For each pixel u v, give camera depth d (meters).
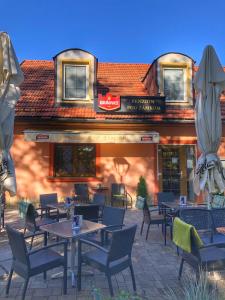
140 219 11.68
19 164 14.43
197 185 8.11
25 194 14.42
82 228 6.09
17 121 14.19
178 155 15.67
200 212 7.18
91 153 15.01
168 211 9.34
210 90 7.82
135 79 18.03
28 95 15.55
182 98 15.65
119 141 13.21
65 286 5.44
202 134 7.91
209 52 7.78
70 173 14.86
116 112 14.70
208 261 5.28
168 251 7.78
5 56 6.68
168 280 6.01
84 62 15.35
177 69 15.75
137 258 7.27
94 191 14.53
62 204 9.60
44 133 13.02
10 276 5.47
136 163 15.02
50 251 5.82
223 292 5.20
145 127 14.88
